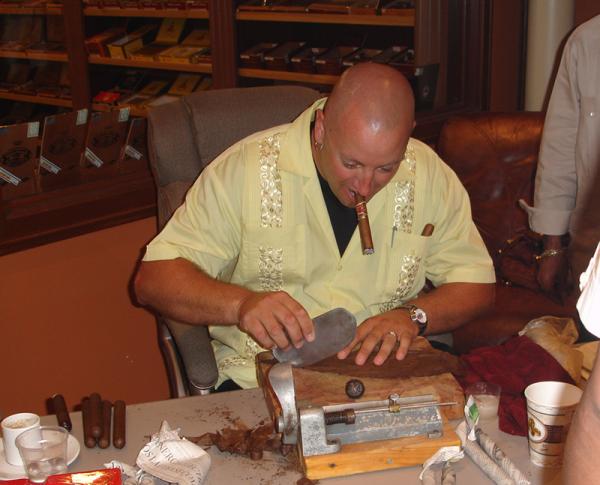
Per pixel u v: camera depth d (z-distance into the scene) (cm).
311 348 140
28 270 238
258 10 289
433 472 118
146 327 270
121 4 311
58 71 331
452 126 268
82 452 125
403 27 295
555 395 124
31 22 336
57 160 242
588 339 195
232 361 177
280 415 123
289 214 172
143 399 276
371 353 143
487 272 179
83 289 252
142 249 262
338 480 118
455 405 129
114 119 252
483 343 233
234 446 124
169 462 119
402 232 176
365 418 123
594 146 211
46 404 253
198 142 196
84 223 244
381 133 148
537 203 229
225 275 185
